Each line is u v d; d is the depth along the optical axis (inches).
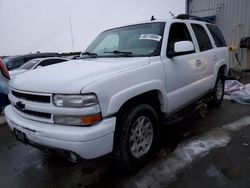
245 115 191.0
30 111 105.7
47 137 96.3
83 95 91.2
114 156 108.7
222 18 435.2
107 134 96.3
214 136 151.9
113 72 104.7
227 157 124.6
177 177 109.3
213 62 188.5
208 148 135.7
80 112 91.4
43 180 116.6
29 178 119.3
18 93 111.0
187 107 161.9
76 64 127.6
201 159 123.8
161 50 131.7
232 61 426.3
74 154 94.0
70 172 121.6
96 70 106.3
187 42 134.9
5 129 194.5
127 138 108.8
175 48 129.2
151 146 125.0
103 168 122.5
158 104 130.8
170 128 169.8
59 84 95.7
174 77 136.2
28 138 106.2
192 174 110.9
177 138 152.2
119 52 138.8
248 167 114.4
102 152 96.3
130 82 107.4
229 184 102.2
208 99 195.2
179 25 155.8
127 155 109.8
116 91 100.5
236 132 157.0
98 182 110.8
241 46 398.3
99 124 94.8
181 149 135.7
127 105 112.9
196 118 189.2
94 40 172.6
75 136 90.3
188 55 153.6
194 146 138.9
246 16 400.2
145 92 115.5
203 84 171.3
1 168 131.2
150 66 120.5
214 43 199.5
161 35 137.1
